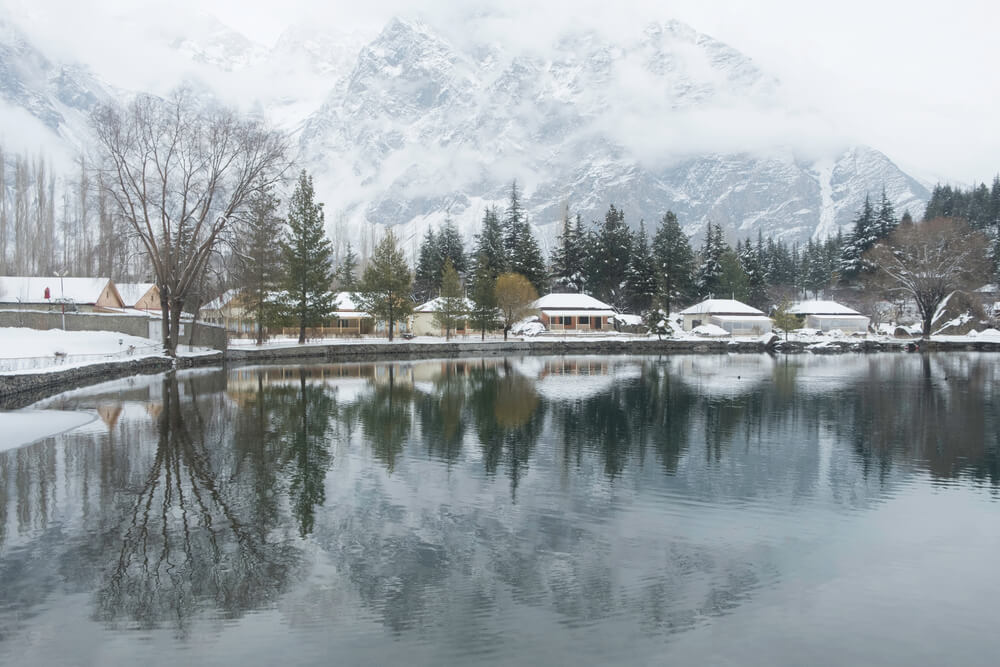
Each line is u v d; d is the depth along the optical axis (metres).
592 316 110.19
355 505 18.09
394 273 82.00
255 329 81.19
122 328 62.56
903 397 41.22
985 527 16.78
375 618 11.88
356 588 13.04
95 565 13.97
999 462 23.72
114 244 51.38
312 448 24.95
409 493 19.28
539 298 115.00
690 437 27.98
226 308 73.81
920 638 11.45
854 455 24.73
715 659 10.71
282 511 17.50
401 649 10.91
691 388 45.84
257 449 24.58
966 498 19.30
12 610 12.07
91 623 11.65
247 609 12.21
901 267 98.44
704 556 14.83
